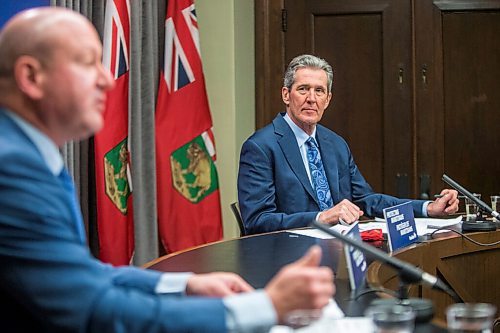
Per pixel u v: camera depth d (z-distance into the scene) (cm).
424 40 511
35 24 142
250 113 505
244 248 267
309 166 355
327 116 516
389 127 513
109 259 393
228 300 135
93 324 130
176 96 442
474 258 296
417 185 512
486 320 132
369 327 147
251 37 507
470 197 318
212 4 484
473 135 511
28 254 130
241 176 349
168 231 434
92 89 144
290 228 322
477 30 510
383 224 321
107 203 392
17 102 142
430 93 511
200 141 446
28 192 131
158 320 130
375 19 512
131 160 415
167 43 443
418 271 168
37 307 130
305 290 134
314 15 514
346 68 515
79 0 389
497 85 509
